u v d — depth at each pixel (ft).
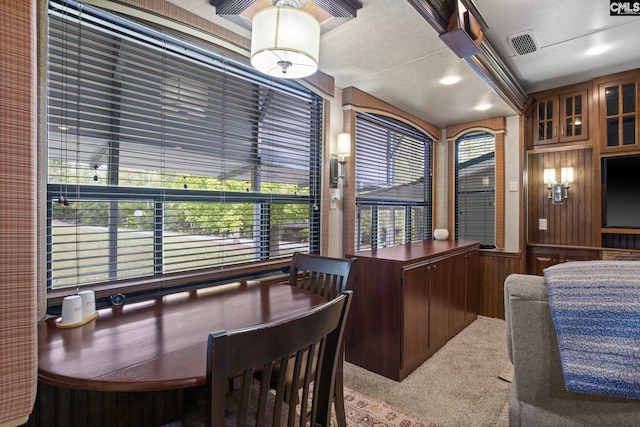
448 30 5.86
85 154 4.76
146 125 5.38
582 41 7.73
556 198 10.93
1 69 1.57
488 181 12.05
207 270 6.24
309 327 2.74
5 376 1.60
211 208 6.35
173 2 5.40
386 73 8.12
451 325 9.50
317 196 8.43
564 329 3.46
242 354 2.26
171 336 3.51
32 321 1.69
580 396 3.57
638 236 9.70
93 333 3.59
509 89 9.40
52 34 4.43
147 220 5.46
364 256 7.93
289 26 4.92
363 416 5.88
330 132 8.56
